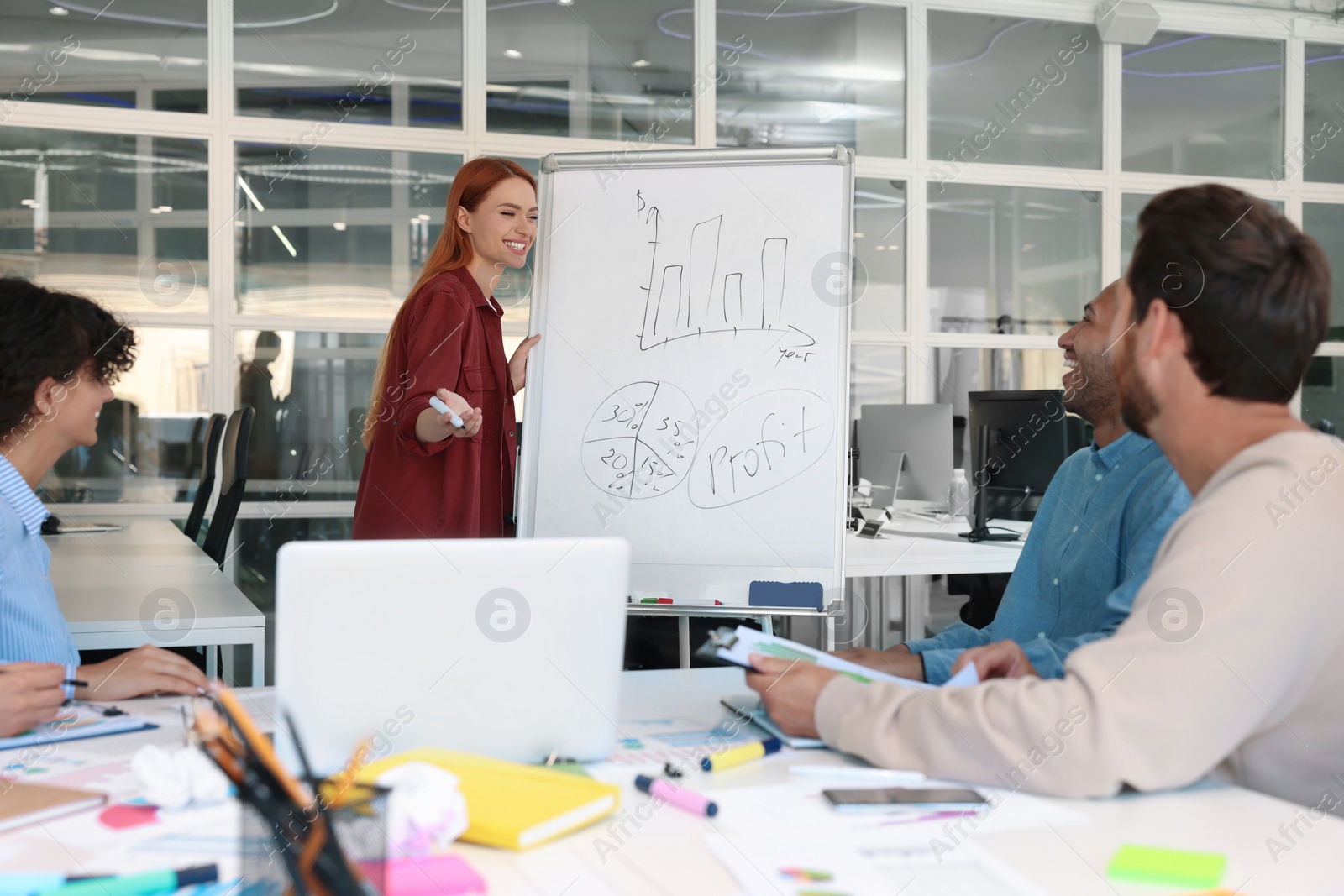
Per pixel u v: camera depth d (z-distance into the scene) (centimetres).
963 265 512
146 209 426
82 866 74
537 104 463
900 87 503
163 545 313
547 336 240
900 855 78
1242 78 542
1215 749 88
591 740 100
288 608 89
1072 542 159
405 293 453
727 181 242
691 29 477
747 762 102
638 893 71
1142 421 106
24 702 105
